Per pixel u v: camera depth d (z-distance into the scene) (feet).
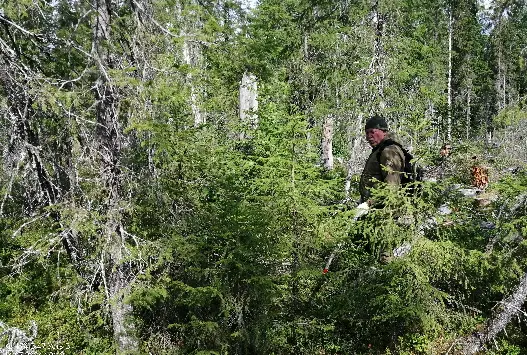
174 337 19.58
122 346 18.30
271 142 29.14
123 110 17.79
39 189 20.07
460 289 20.20
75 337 20.70
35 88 16.28
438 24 89.86
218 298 18.86
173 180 19.58
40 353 19.89
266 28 45.52
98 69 16.69
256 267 18.60
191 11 18.10
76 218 17.24
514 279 19.33
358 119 35.55
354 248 19.94
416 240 16.87
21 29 16.89
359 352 19.29
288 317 19.58
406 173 17.63
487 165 22.80
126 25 18.25
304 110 42.42
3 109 17.80
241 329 17.80
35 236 21.16
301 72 43.06
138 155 18.75
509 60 78.89
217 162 24.62
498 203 20.02
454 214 18.93
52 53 19.03
